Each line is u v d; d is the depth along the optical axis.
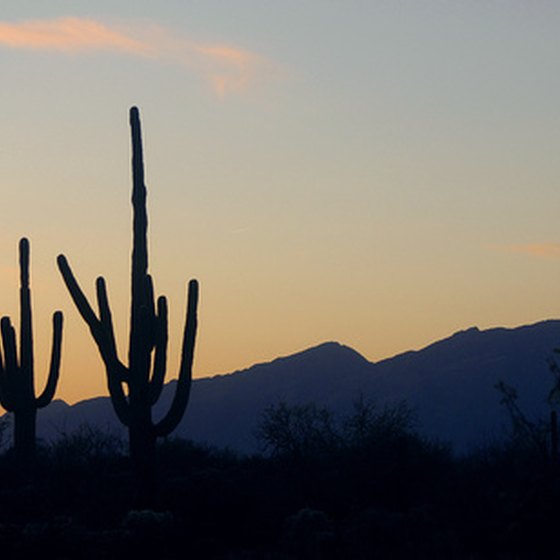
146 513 51.19
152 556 48.31
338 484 57.50
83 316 60.09
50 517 53.28
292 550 48.06
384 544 47.88
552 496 49.56
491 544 47.53
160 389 59.25
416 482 57.53
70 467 62.03
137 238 61.72
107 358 59.41
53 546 48.31
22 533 49.16
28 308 70.25
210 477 56.31
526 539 47.19
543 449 56.47
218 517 53.12
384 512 50.25
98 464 64.44
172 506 54.84
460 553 46.22
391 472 57.69
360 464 59.81
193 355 59.88
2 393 69.06
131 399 58.84
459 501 53.66
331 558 46.62
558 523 47.59
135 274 61.25
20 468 64.31
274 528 52.72
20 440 68.94
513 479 56.72
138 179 62.47
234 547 50.56
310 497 56.81
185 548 49.34
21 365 69.62
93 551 47.97
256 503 54.47
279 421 68.31
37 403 69.62
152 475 57.31
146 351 59.19
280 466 63.06
